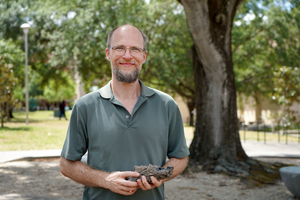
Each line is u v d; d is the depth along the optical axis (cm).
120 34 180
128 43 178
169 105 191
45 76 2291
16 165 713
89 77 2008
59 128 1531
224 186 552
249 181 581
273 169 664
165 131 184
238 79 2016
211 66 686
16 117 2620
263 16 1700
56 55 1719
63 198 456
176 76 1744
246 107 2722
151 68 1848
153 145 178
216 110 690
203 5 649
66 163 177
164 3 1662
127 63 178
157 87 2228
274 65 1872
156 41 1806
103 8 1622
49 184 548
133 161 173
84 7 1747
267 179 597
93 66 1820
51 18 1838
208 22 657
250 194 507
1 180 567
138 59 180
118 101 178
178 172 188
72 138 177
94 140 175
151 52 1664
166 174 164
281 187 553
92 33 1575
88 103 179
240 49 1964
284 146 1043
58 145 995
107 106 178
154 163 178
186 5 652
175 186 548
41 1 1850
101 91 182
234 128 695
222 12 664
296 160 809
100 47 1586
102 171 170
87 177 170
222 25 678
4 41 1764
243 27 1822
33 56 2105
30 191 497
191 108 2200
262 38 1806
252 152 902
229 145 683
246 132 1653
